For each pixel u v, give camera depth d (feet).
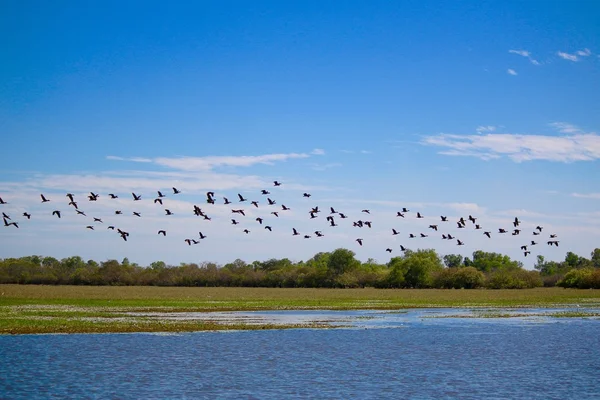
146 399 109.09
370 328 221.66
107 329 202.08
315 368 140.36
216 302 350.23
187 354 157.58
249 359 151.33
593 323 245.04
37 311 261.85
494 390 118.73
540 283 609.01
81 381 122.93
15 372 130.62
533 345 180.65
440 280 598.34
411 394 114.93
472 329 221.46
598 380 128.98
